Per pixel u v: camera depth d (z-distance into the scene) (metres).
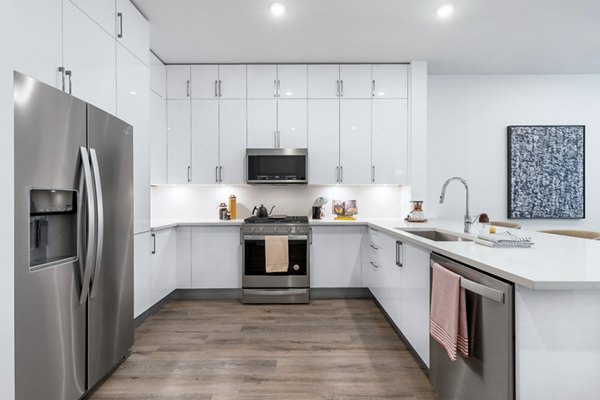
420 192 3.91
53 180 1.50
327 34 3.22
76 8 1.95
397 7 2.75
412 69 3.88
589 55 3.71
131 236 2.28
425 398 1.87
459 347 1.44
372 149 3.94
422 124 3.90
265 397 1.88
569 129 4.24
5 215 1.26
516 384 1.16
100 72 2.20
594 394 1.15
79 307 1.70
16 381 1.32
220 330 2.85
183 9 2.76
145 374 2.12
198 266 3.71
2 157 1.25
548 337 1.15
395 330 2.82
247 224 3.63
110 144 1.99
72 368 1.65
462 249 1.68
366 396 1.89
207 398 1.87
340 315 3.21
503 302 1.19
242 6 2.73
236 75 3.91
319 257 3.72
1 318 1.25
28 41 1.59
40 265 1.44
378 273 3.18
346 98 3.93
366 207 4.29
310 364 2.25
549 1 2.67
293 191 4.27
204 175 3.92
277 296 3.60
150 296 3.05
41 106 1.44
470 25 3.06
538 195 4.26
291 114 3.93
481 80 4.27
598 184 4.30
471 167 4.28
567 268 1.24
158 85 3.73
